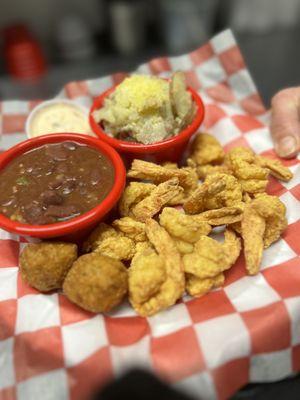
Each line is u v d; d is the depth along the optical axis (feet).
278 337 0.67
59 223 0.75
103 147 0.89
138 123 0.95
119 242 0.80
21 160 0.88
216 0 2.00
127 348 0.66
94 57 2.03
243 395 0.69
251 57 1.92
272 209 0.79
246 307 0.70
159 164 0.99
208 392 0.62
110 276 0.69
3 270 0.82
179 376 0.62
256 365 0.66
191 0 1.94
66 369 0.65
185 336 0.67
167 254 0.75
